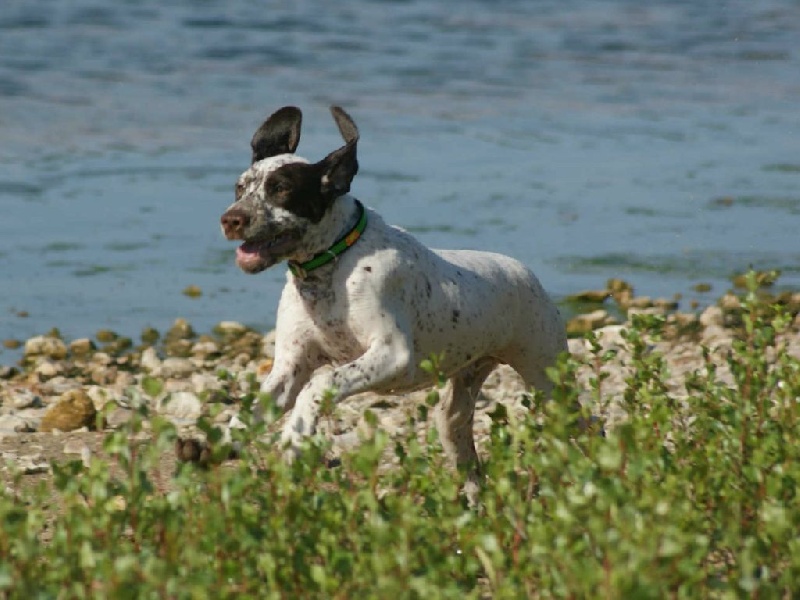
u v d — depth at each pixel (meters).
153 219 21.31
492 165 24.75
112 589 5.91
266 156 9.58
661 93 31.88
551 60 35.59
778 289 18.11
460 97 30.86
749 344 9.43
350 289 9.07
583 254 19.61
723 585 6.78
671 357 14.77
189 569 6.56
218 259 19.66
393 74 33.06
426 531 6.92
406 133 27.19
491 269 9.88
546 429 7.15
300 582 6.74
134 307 17.58
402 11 42.56
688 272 18.88
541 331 10.16
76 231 20.62
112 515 6.91
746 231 20.83
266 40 36.88
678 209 22.00
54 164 24.33
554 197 22.58
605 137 27.41
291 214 8.95
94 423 12.05
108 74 31.69
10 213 21.39
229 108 28.86
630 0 45.72
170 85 30.86
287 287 9.41
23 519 6.87
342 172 9.02
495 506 7.40
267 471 7.39
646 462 6.84
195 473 7.64
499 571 6.55
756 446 8.06
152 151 25.39
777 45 38.16
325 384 8.74
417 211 21.42
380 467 10.37
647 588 5.59
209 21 39.38
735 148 26.52
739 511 7.45
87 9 40.41
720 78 33.75
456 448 10.27
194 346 16.05
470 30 39.72
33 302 17.66
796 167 24.89
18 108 28.16
